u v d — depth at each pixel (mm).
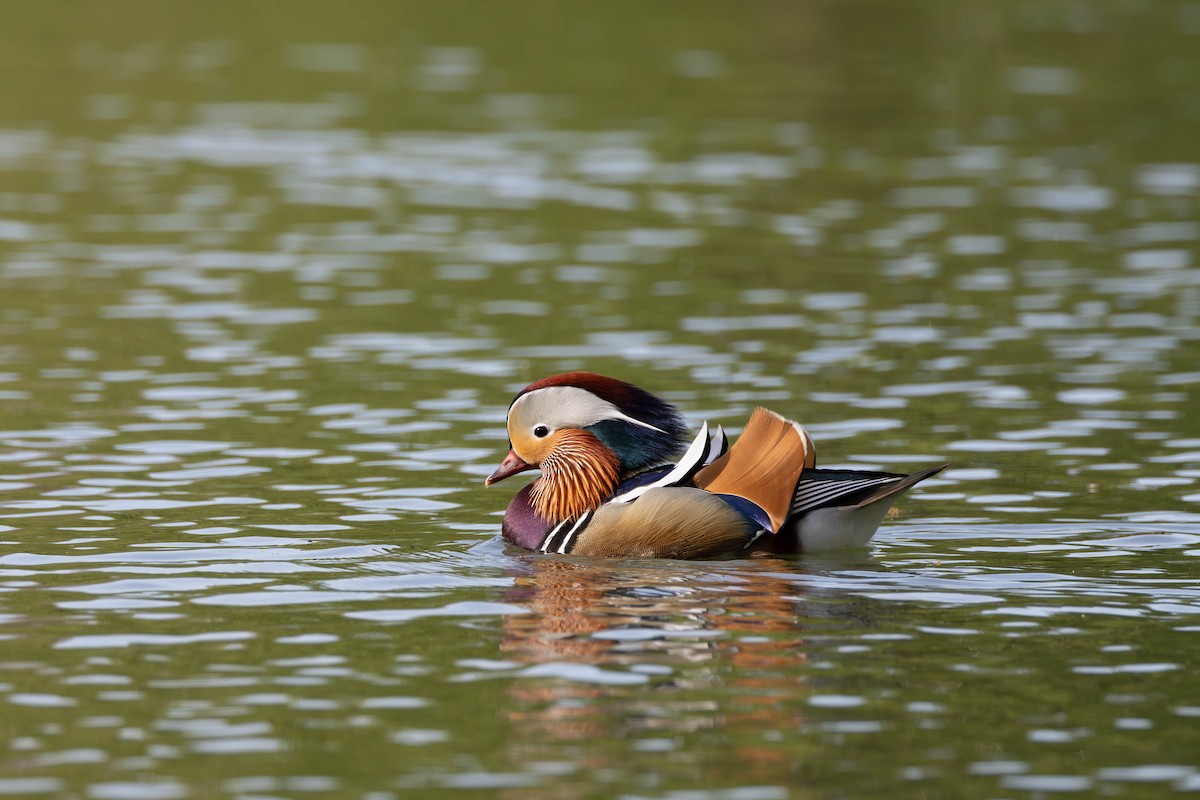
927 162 31344
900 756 8094
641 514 11703
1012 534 12273
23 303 20844
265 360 18297
